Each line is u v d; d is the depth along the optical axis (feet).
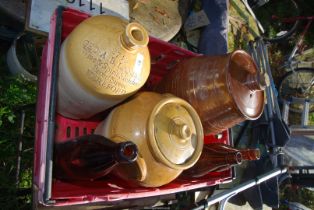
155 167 3.91
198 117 4.25
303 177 8.14
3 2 5.72
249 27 9.70
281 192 9.39
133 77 3.90
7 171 5.74
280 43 10.77
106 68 3.80
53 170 4.20
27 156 5.89
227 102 4.36
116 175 4.26
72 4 5.84
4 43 6.23
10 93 5.83
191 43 8.25
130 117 3.99
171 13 7.52
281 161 8.32
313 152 9.69
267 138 8.27
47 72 4.01
